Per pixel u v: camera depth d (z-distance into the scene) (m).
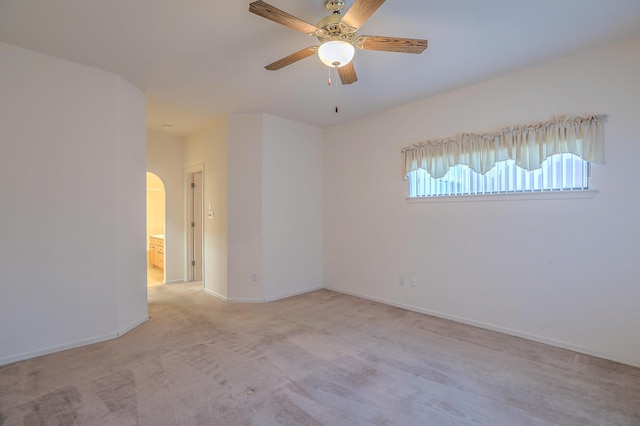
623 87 2.57
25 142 2.66
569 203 2.83
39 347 2.71
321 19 2.13
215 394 2.14
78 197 2.92
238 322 3.56
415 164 3.89
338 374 2.41
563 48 2.66
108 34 2.43
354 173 4.70
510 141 3.14
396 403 2.05
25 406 2.00
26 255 2.66
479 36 2.47
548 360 2.63
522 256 3.10
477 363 2.58
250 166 4.41
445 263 3.67
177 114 4.39
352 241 4.73
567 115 2.83
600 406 2.02
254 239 4.41
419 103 3.89
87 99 2.97
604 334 2.66
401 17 2.22
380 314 3.84
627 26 2.34
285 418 1.90
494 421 1.88
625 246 2.57
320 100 3.87
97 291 3.02
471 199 3.44
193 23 2.29
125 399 2.08
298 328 3.38
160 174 5.38
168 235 5.51
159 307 4.14
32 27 2.34
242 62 2.89
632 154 2.54
